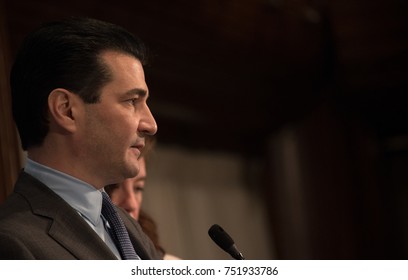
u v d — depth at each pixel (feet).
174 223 47.75
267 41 44.88
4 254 12.46
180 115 45.09
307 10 48.55
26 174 14.28
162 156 47.37
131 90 14.29
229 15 40.98
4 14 28.55
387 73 54.49
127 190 21.35
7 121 25.88
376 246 57.82
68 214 13.61
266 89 47.91
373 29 52.13
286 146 53.72
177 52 39.09
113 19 33.83
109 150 14.11
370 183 58.49
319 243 54.29
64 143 14.16
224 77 43.75
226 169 52.31
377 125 60.59
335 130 55.52
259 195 54.24
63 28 14.52
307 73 50.31
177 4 36.81
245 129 51.06
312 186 54.24
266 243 53.83
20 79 14.48
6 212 13.48
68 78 14.12
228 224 51.72
